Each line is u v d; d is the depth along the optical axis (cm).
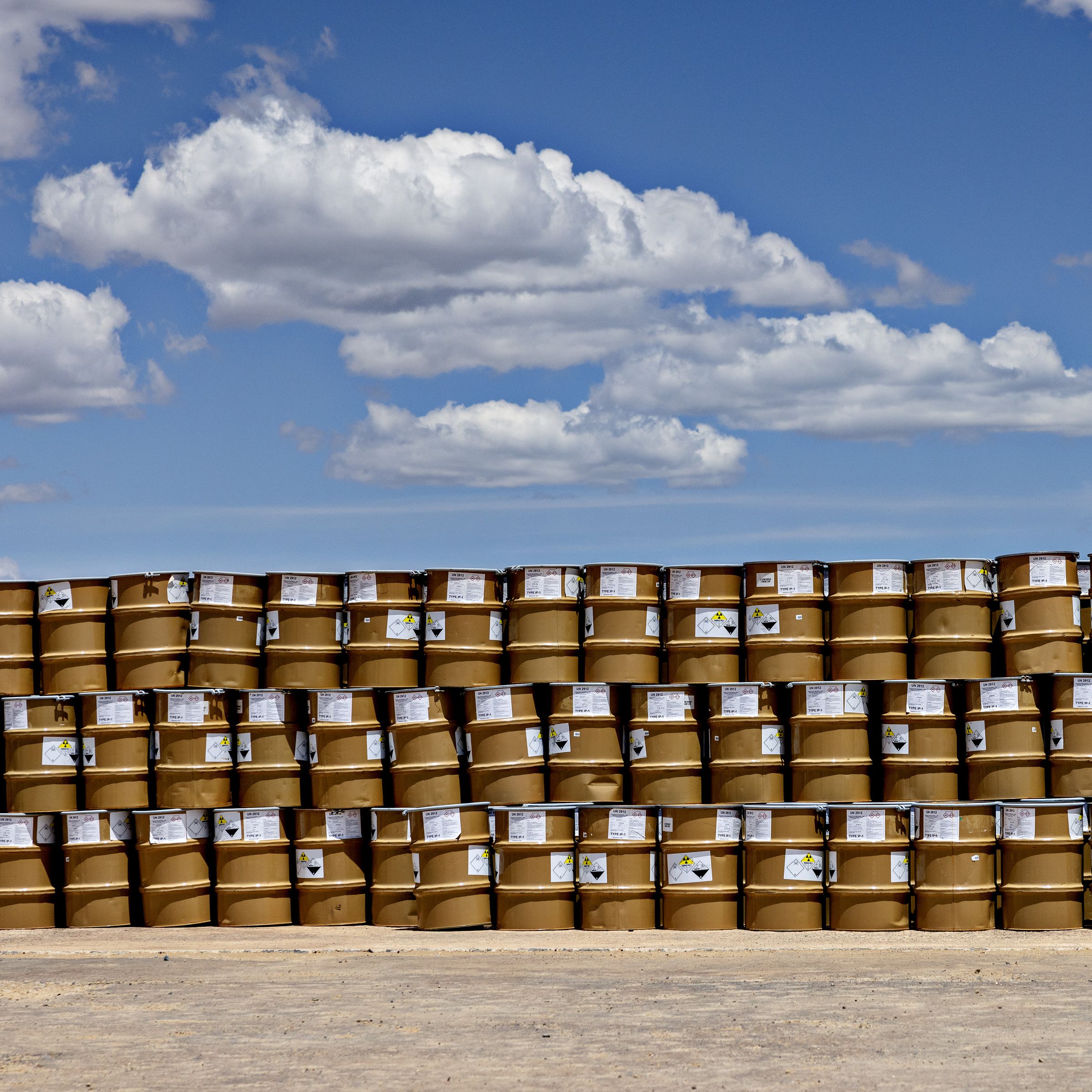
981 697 1719
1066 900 1662
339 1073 991
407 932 1734
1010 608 1748
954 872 1666
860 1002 1236
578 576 1825
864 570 1766
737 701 1748
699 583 1798
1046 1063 1002
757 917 1691
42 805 1836
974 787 1711
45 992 1339
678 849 1706
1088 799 1686
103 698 1834
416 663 1839
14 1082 979
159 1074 996
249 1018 1195
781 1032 1112
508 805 1759
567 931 1711
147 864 1803
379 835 1792
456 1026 1149
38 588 1895
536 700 1817
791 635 1767
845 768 1717
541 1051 1051
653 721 1758
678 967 1459
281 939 1694
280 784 1823
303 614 1844
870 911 1669
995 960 1491
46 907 1806
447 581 1828
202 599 1844
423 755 1795
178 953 1605
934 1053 1034
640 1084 950
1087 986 1315
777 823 1695
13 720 1853
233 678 1839
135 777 1831
